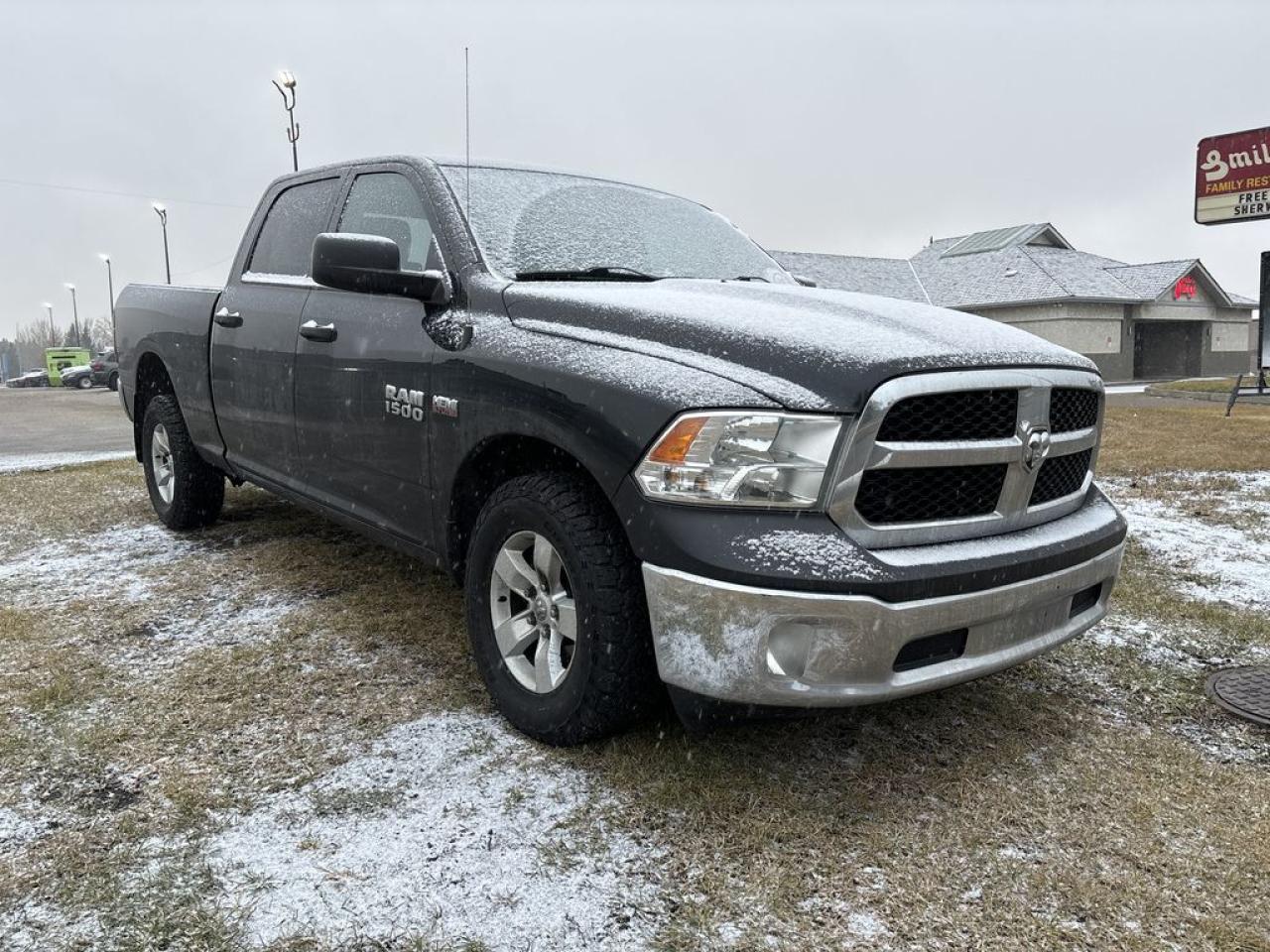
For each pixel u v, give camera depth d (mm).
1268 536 5367
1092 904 2039
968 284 34031
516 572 2779
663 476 2283
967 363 2387
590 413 2438
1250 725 2965
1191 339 35844
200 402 4703
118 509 6047
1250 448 8852
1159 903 2047
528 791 2445
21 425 15344
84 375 43031
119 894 2020
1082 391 2779
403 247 3512
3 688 3092
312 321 3715
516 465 2998
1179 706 3105
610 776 2514
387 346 3252
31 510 6059
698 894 2045
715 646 2213
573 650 2568
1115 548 2832
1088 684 3277
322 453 3715
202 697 3027
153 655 3389
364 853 2180
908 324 2625
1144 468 7648
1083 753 2742
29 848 2189
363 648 3455
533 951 1862
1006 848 2244
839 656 2188
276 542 4984
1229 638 3748
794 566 2160
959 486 2424
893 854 2207
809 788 2484
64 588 4238
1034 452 2520
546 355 2639
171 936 1888
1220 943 1923
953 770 2611
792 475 2244
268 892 2031
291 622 3738
